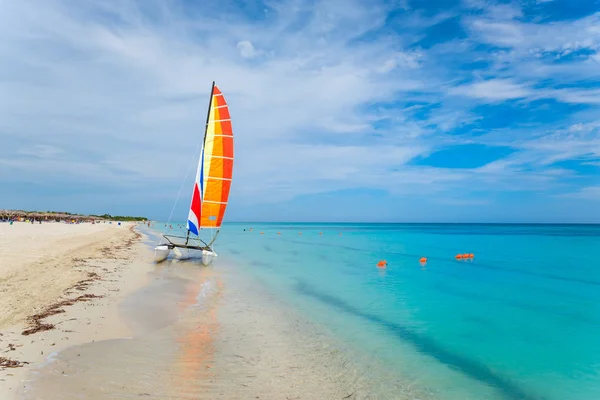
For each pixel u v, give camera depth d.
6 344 8.09
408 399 7.14
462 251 40.84
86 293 13.61
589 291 18.66
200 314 12.33
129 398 6.18
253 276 21.48
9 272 15.58
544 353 9.92
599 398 7.39
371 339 10.73
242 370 7.96
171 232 77.12
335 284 19.88
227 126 26.47
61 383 6.47
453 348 10.19
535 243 54.69
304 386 7.41
